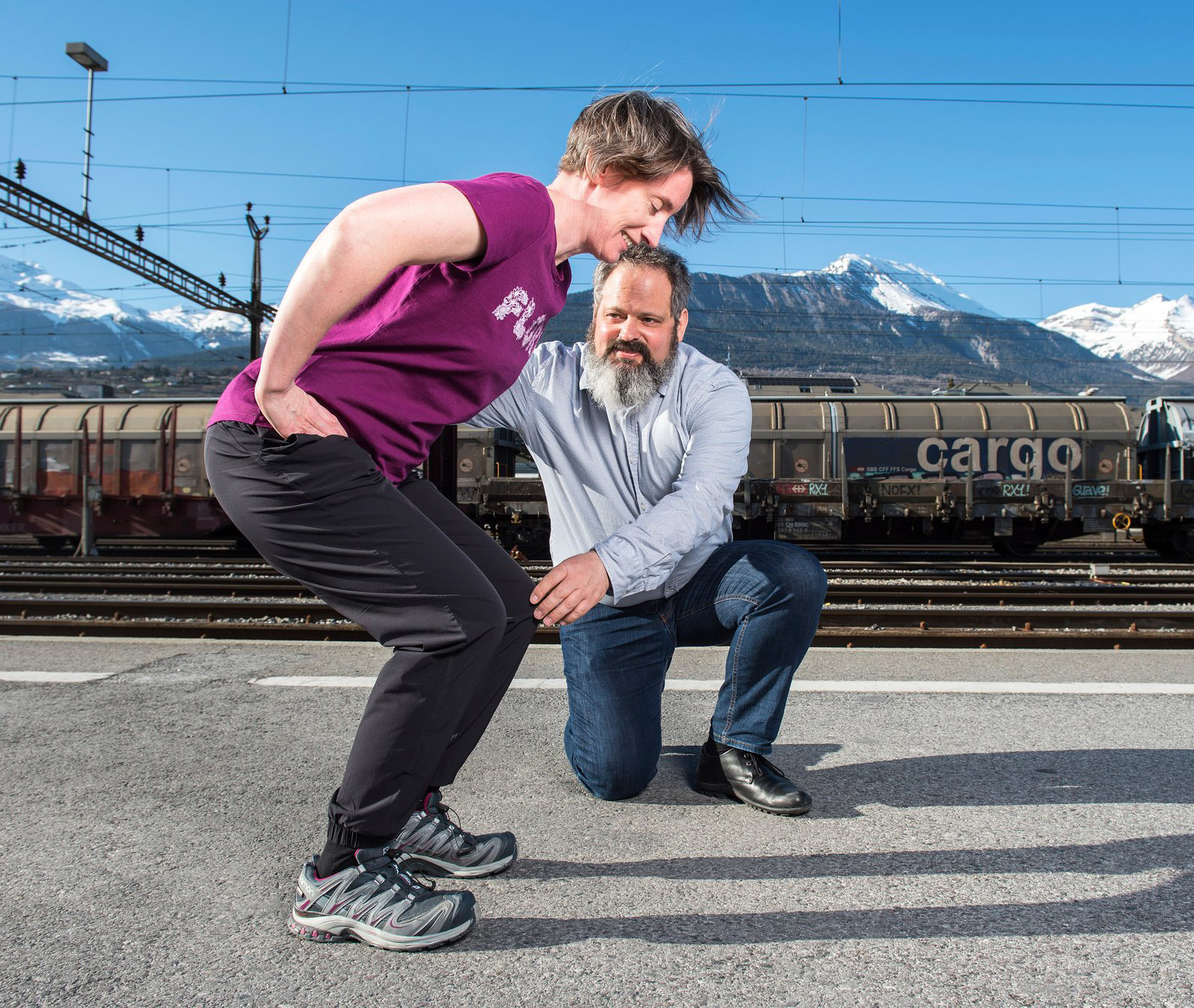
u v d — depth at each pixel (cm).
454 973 164
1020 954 170
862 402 1575
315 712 361
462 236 143
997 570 1070
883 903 193
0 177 1243
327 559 161
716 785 263
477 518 1269
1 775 283
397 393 161
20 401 1588
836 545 1642
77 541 1655
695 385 239
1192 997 155
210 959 170
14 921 187
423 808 204
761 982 160
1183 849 221
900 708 363
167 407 1559
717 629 258
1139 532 1655
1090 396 1612
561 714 354
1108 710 360
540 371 246
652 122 175
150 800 260
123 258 1563
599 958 170
